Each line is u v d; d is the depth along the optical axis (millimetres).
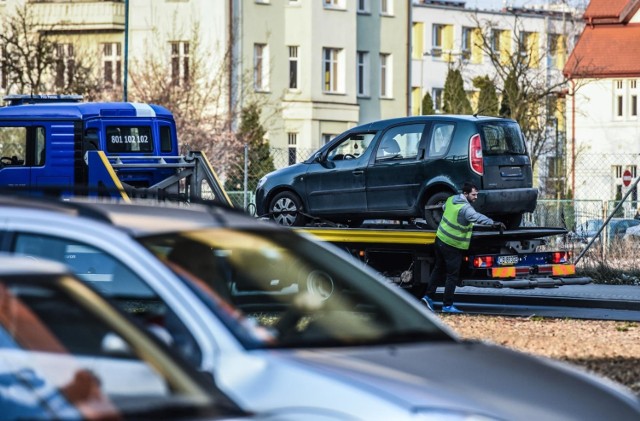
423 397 12109
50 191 15609
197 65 109312
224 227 15203
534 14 186750
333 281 15680
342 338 13953
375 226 43750
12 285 10953
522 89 113812
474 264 40000
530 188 42531
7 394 10844
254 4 118812
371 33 130625
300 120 121875
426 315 15125
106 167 46438
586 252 54312
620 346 26938
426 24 180000
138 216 14953
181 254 14383
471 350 14031
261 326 13711
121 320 11281
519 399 12531
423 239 40062
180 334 13367
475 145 40688
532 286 40594
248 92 114312
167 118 52969
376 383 12328
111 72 119625
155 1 118188
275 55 120812
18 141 51406
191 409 10656
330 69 125125
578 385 13297
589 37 134500
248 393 12617
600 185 132875
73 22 119000
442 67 181250
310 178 44062
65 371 10859
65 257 14023
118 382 10930
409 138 42125
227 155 103750
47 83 104688
